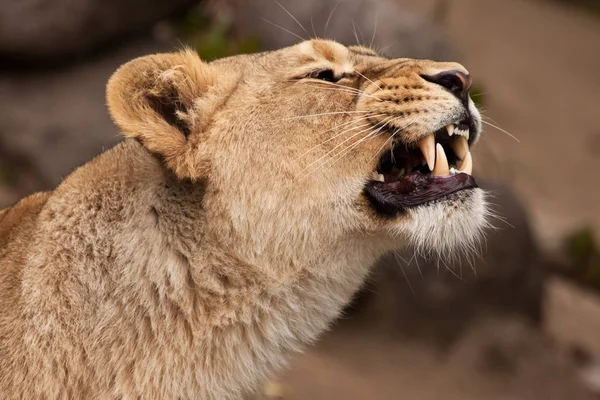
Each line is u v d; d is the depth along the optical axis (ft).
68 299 26.61
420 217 28.40
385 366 53.26
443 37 69.10
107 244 26.84
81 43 63.93
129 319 26.73
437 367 54.34
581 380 54.54
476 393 52.54
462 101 29.22
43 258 26.96
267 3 70.08
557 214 84.58
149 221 26.96
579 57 125.90
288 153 27.78
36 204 29.19
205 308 27.27
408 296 56.95
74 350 26.53
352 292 29.50
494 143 88.94
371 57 30.71
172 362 27.07
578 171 96.37
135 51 66.85
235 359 27.91
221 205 27.22
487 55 117.91
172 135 27.12
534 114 106.63
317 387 48.73
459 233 28.81
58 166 58.95
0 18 61.26
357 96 28.71
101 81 63.87
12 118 60.03
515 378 53.78
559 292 72.69
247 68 29.04
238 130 27.78
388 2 70.64
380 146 28.43
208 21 71.20
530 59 120.26
